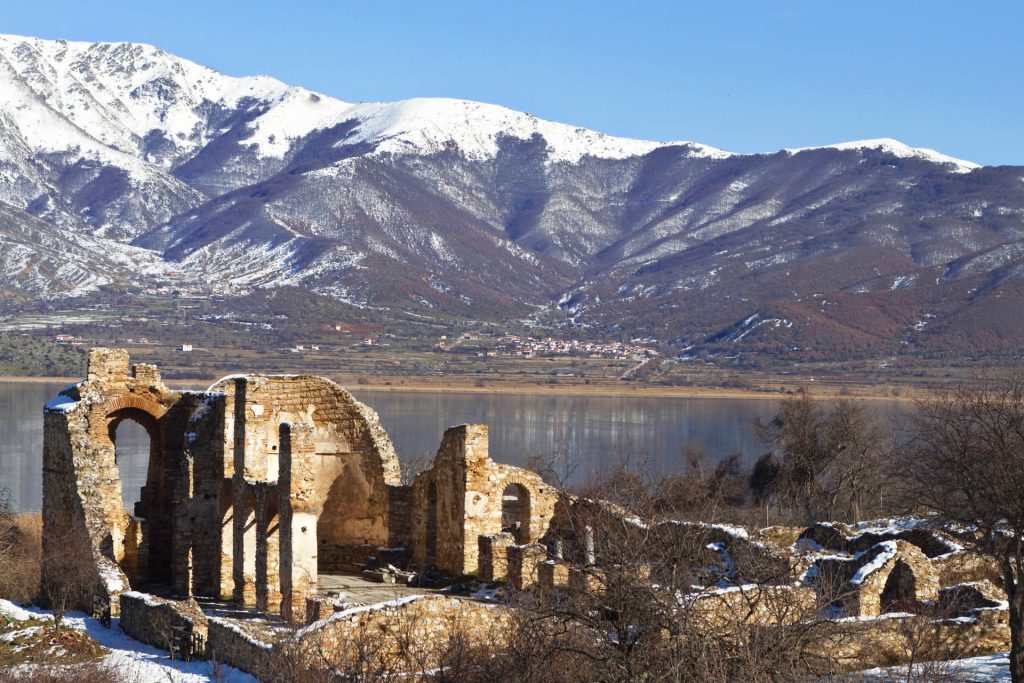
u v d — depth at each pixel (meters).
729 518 75.81
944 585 51.50
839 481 108.12
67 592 56.38
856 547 59.31
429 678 37.94
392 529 65.56
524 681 35.66
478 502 61.50
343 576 63.47
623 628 35.06
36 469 147.75
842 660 40.66
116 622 52.81
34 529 75.19
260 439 58.50
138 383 64.00
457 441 62.06
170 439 64.19
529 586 53.47
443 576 61.50
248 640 42.91
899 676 37.69
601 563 38.62
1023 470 51.81
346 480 66.31
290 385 65.00
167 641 46.69
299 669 38.34
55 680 42.47
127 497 118.69
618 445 167.75
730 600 40.59
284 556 52.47
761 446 171.38
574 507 60.09
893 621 42.31
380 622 41.84
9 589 59.69
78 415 61.25
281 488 52.88
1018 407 64.31
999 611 44.62
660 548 39.44
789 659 33.88
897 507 70.81
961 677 39.22
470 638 41.84
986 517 51.81
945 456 60.12
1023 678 39.38
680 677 33.09
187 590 60.09
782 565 46.53
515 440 184.62
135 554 60.19
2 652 47.62
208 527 60.78
